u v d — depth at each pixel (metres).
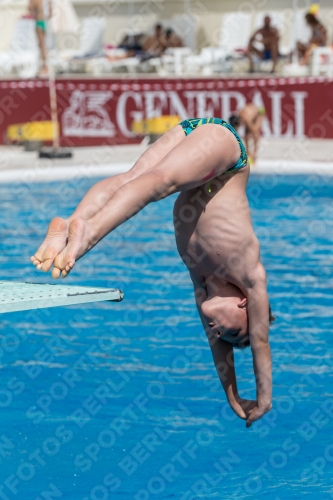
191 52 57.88
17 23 58.31
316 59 53.97
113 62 57.47
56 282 25.08
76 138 52.47
